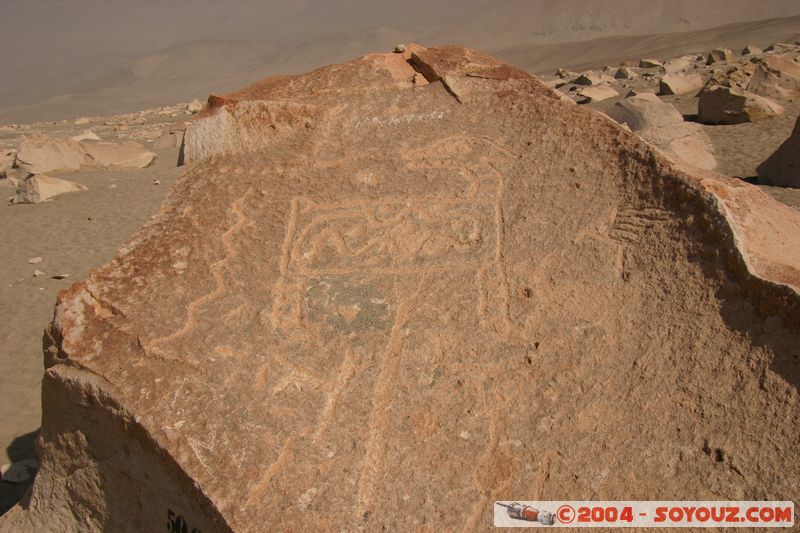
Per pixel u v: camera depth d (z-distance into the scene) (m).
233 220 3.01
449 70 3.54
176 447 2.26
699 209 2.43
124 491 2.62
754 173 7.47
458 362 2.40
